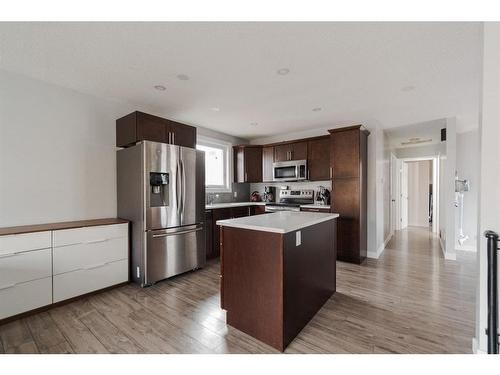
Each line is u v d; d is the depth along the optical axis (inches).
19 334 72.8
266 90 110.5
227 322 77.7
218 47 77.1
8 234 79.4
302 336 71.9
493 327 54.7
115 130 124.6
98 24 66.0
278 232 65.4
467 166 173.2
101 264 102.2
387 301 93.7
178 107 133.7
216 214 158.7
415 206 301.0
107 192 121.3
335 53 80.1
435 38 71.3
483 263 60.4
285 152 185.9
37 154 100.2
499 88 57.9
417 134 193.6
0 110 91.4
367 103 126.2
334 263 101.9
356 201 141.8
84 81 102.0
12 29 67.7
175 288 107.6
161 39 72.9
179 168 121.3
